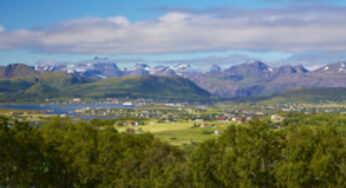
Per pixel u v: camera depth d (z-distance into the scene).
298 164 60.31
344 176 60.31
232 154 66.19
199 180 67.94
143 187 69.88
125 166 73.81
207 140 72.69
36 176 71.31
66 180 73.69
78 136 81.31
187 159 79.56
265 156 66.44
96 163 74.56
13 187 69.75
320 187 61.19
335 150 64.62
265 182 65.00
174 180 69.75
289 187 60.03
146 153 77.69
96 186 72.62
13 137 65.88
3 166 66.56
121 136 86.62
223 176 65.56
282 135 70.38
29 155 68.06
